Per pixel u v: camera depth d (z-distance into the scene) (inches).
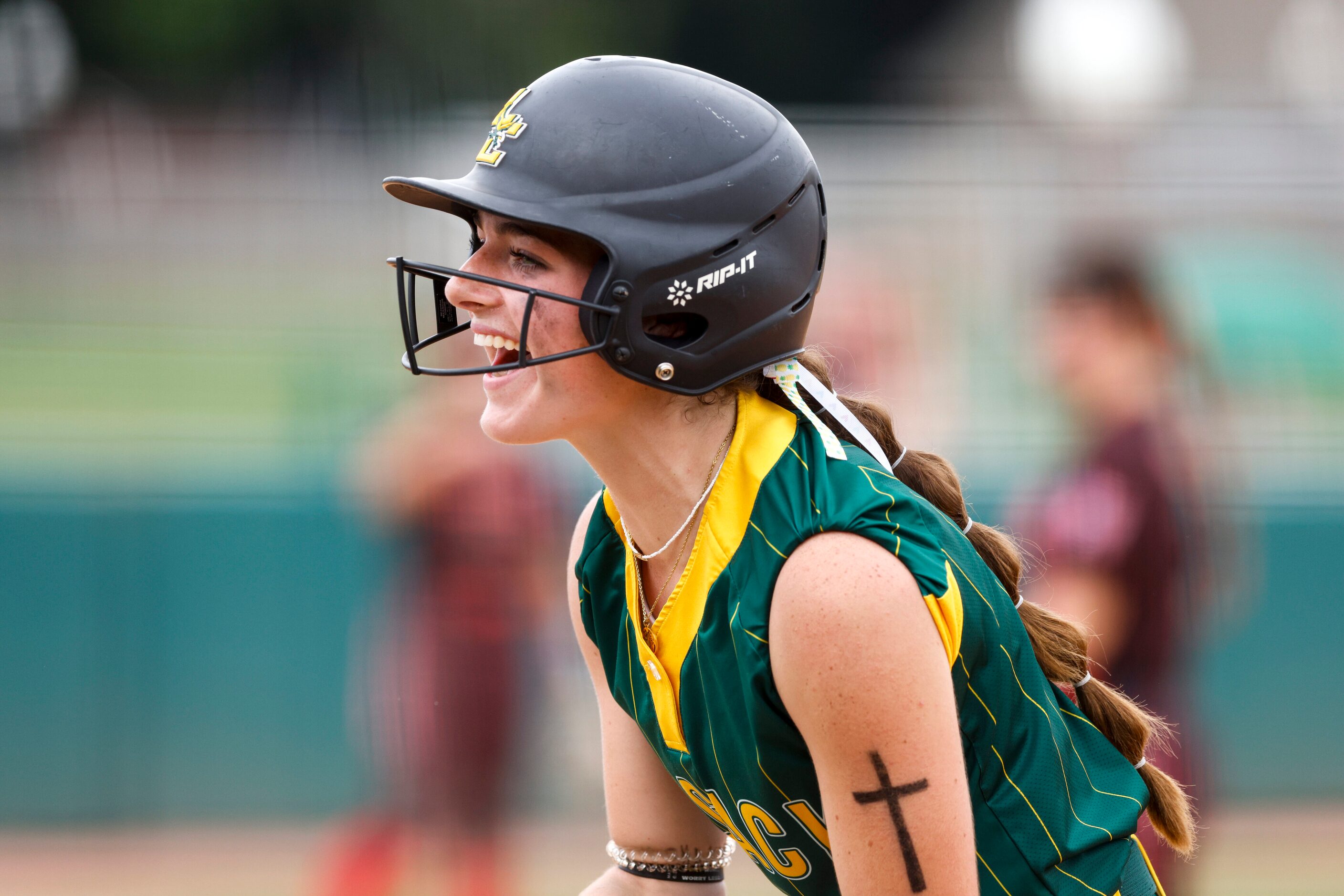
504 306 231.5
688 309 227.6
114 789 899.4
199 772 909.2
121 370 1091.3
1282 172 1146.0
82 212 1230.3
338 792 918.4
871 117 1120.8
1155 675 492.4
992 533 255.8
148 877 805.9
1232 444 940.0
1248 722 934.4
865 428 252.5
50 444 923.4
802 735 219.8
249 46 2345.0
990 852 230.2
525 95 238.5
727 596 226.8
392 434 783.1
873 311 1049.5
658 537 242.8
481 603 722.8
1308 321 1075.9
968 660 223.9
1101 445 503.5
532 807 836.0
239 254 1216.8
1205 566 507.2
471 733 722.8
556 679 834.8
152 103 2300.7
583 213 223.5
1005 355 1029.2
